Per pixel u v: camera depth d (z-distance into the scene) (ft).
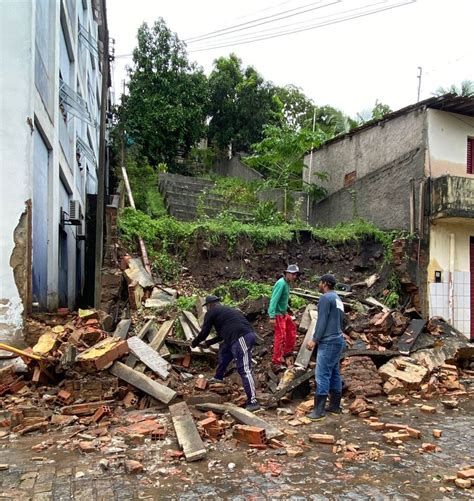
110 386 20.16
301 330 27.81
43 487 12.83
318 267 38.91
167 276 34.04
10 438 16.40
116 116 68.95
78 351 21.12
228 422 18.19
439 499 12.87
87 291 44.06
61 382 20.33
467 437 18.31
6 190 22.12
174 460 14.84
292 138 52.31
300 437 17.65
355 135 44.70
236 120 78.33
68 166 36.40
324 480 13.87
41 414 17.84
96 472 13.82
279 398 21.63
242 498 12.55
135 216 36.32
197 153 75.77
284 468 14.66
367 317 30.94
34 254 24.86
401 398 23.53
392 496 12.96
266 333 27.43
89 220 46.29
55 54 29.58
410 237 36.09
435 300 36.04
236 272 36.27
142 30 68.95
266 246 38.32
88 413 18.62
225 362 22.25
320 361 20.17
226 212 42.22
